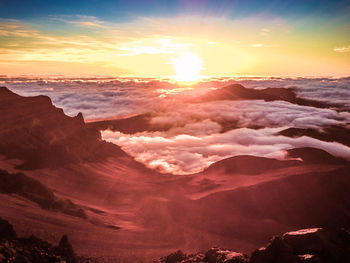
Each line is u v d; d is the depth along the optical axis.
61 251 19.80
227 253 16.89
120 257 27.02
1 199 36.09
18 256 14.91
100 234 33.41
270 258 13.70
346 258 13.52
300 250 13.88
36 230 28.36
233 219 46.22
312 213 49.47
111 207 55.38
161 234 39.75
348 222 47.41
